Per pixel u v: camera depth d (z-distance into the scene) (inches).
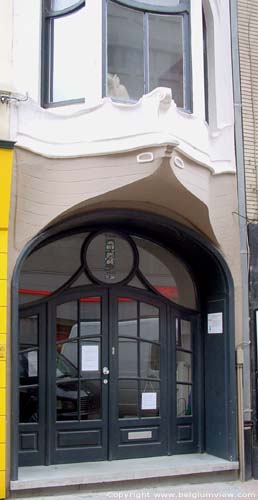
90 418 341.4
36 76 315.6
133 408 351.9
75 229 347.6
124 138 310.0
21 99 303.6
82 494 302.4
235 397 346.6
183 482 328.2
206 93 367.2
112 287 353.7
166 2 338.6
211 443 360.2
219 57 368.2
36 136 307.3
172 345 365.4
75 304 346.3
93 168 310.5
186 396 369.7
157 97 308.8
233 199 359.6
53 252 344.5
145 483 319.3
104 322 349.4
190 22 341.1
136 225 357.4
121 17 327.6
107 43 321.4
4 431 289.6
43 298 337.7
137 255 363.9
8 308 298.0
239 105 368.2
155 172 305.4
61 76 325.4
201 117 336.8
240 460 341.4
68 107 318.0
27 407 330.0
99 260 354.3
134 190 317.4
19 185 301.4
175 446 358.3
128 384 352.5
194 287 378.9
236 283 356.5
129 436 347.9
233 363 347.9
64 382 338.3
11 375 295.3
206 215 340.5
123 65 326.0
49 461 328.8
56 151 310.0
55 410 333.4
